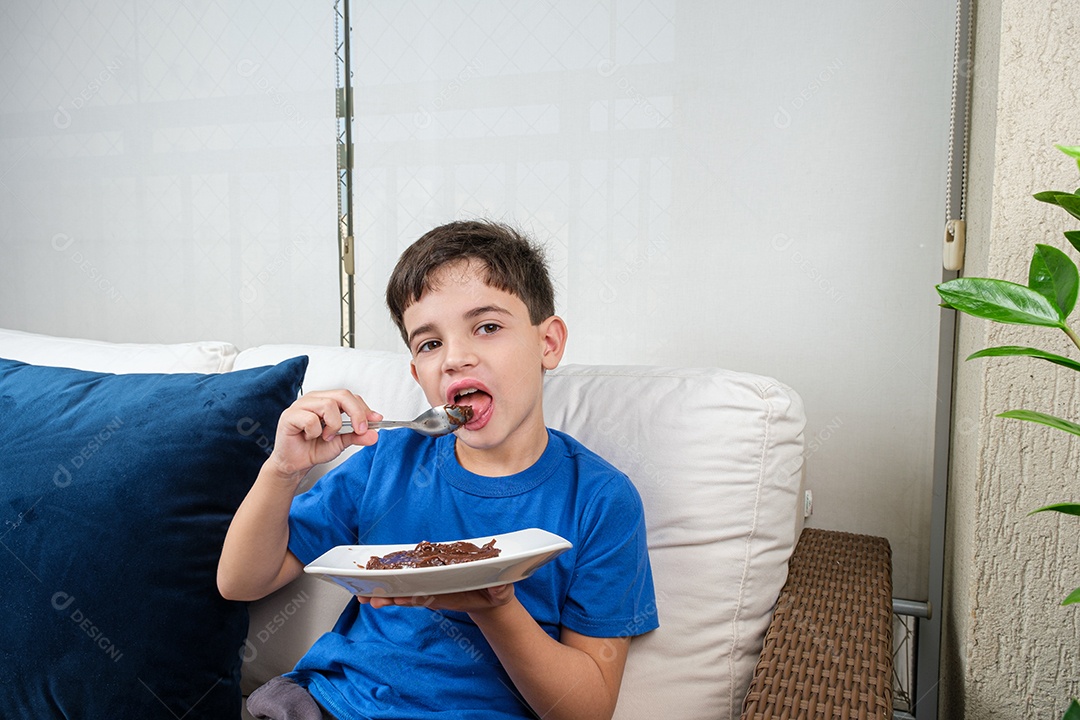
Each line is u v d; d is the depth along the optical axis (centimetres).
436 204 160
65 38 197
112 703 89
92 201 200
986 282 61
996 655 85
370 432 77
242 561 81
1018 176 80
